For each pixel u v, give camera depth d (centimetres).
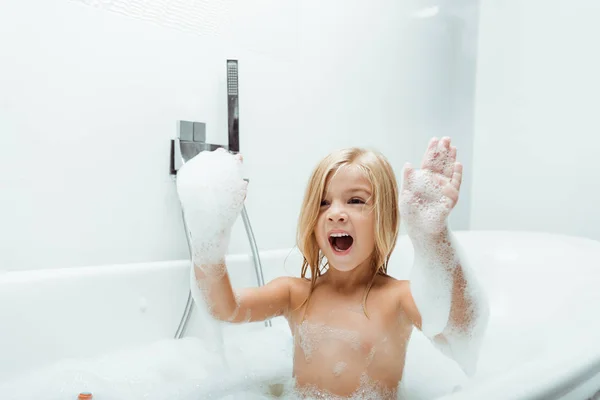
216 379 78
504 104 180
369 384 65
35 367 79
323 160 71
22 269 92
